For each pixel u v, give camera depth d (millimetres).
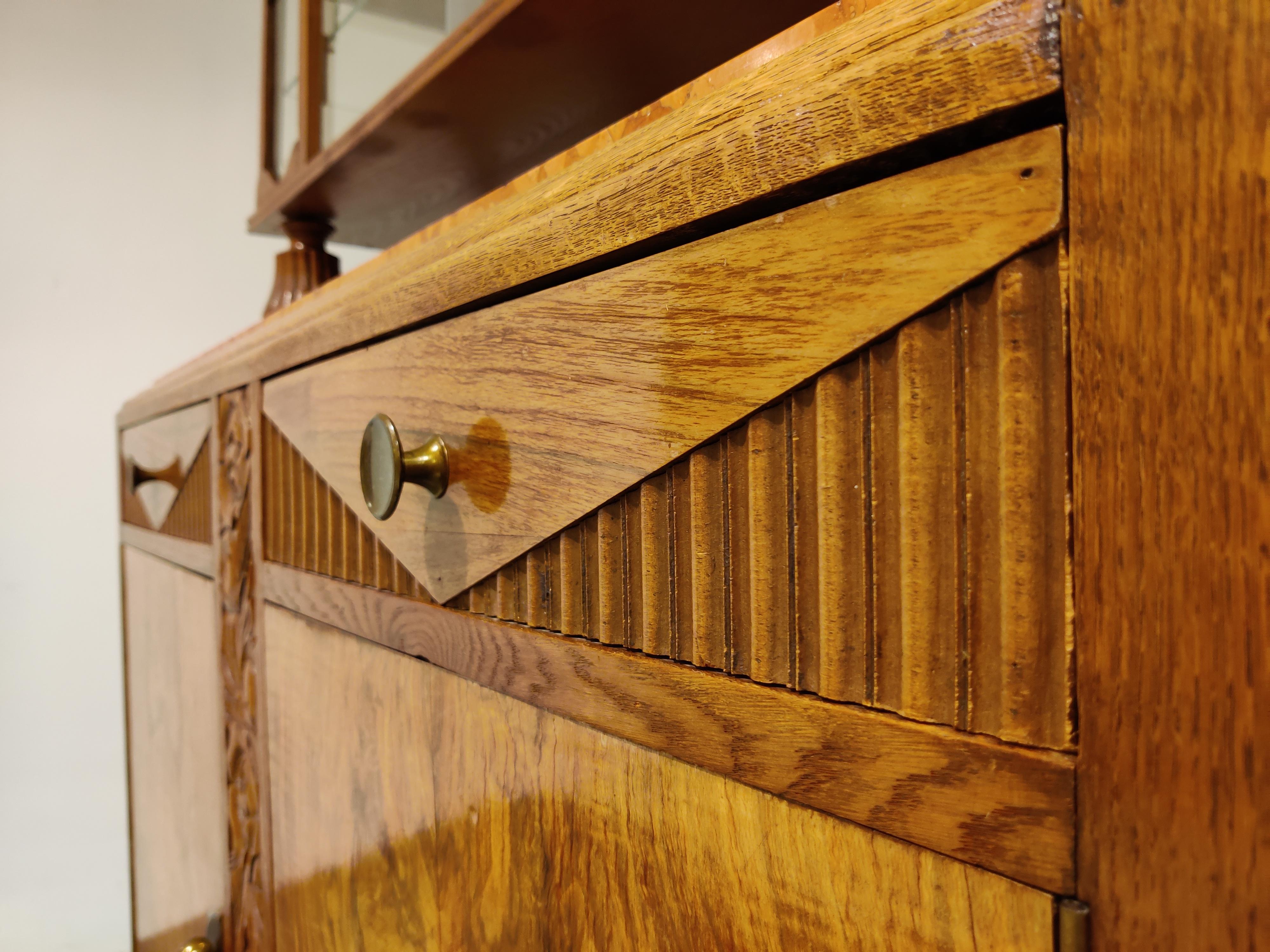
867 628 192
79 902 1353
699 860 234
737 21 475
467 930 345
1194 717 136
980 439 168
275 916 547
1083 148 146
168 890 809
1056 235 151
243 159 1463
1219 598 133
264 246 1489
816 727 202
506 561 314
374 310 393
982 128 159
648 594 254
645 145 236
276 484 542
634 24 471
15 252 1286
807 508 206
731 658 228
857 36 180
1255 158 126
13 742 1310
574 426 275
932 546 178
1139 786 143
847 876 194
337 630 457
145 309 1390
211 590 655
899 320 177
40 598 1323
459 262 325
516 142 658
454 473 344
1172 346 137
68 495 1339
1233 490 131
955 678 175
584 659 277
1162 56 135
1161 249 137
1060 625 156
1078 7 144
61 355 1327
